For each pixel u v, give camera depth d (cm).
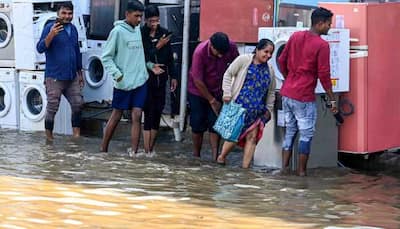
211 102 874
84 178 757
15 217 591
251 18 998
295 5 966
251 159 855
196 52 875
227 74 838
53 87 1029
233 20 1004
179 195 689
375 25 853
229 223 589
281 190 729
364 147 857
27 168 808
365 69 851
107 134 934
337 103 861
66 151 937
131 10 895
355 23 851
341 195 712
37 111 1123
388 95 869
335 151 872
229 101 842
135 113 913
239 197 689
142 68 907
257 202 670
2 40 1140
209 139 971
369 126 860
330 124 862
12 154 907
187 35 1032
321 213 633
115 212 616
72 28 1036
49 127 1033
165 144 1022
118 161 873
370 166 887
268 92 844
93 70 1143
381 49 860
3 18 1123
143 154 927
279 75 855
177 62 1047
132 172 803
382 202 684
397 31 868
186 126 1066
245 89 836
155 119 935
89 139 1051
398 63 872
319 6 880
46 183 724
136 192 696
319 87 839
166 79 942
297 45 805
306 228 581
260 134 848
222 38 856
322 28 796
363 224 598
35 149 950
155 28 933
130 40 895
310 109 809
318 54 791
